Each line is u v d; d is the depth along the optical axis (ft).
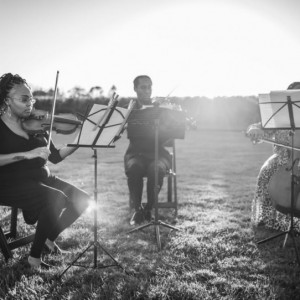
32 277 10.54
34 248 11.02
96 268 11.12
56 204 11.09
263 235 14.21
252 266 11.43
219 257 12.19
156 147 14.12
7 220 15.98
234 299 9.37
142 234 14.49
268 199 14.80
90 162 39.45
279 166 14.24
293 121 12.16
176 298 9.53
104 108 10.46
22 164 11.17
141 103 17.74
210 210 18.60
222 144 71.46
